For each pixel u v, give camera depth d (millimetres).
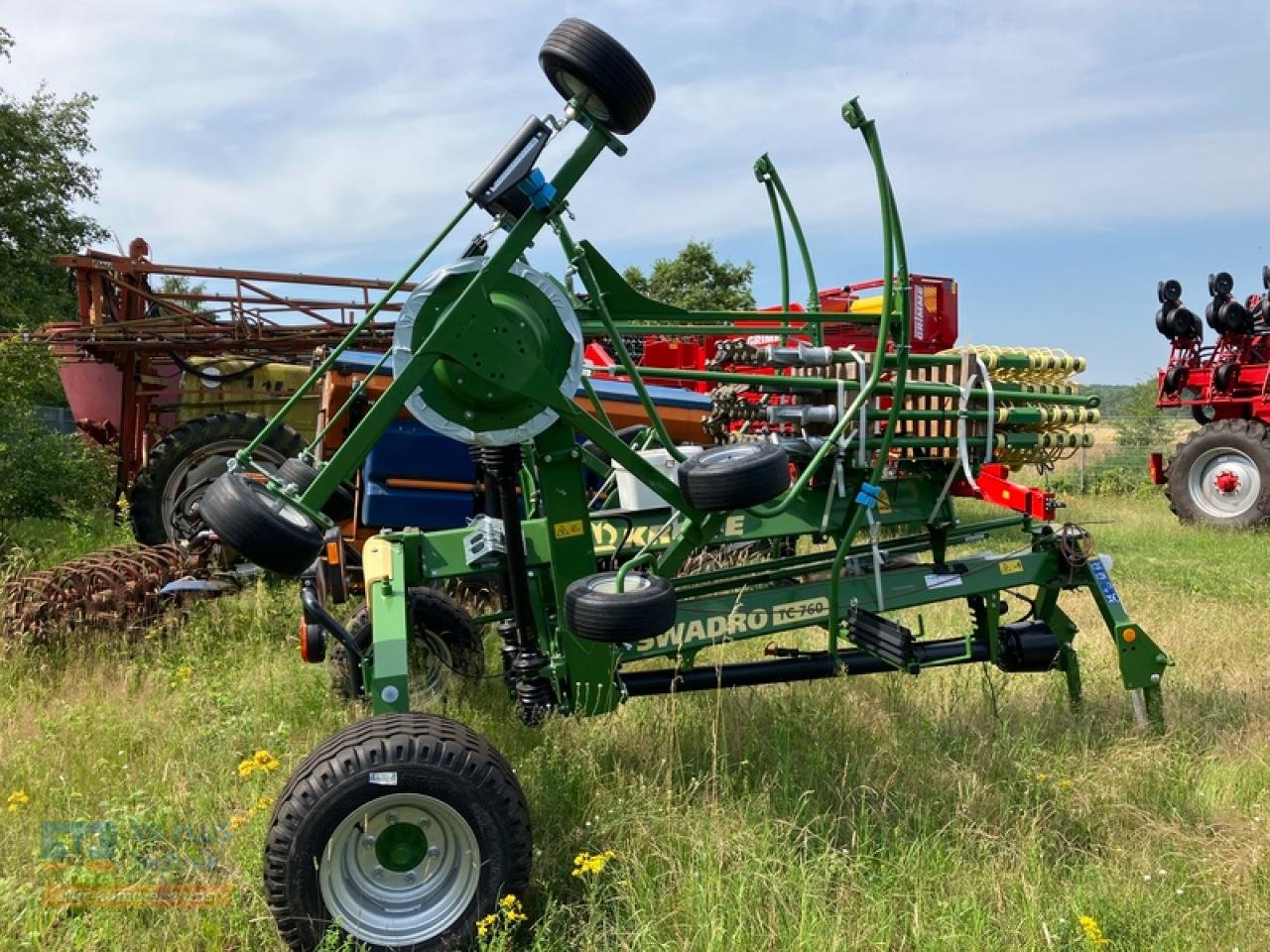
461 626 5594
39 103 27500
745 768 4512
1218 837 4027
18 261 26266
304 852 3148
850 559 5277
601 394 8484
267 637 6875
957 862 3730
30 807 4242
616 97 3584
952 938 3252
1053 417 4988
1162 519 14484
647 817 3975
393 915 3266
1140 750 4734
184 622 6828
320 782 3168
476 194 3666
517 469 4234
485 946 3164
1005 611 5207
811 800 4215
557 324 3865
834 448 4664
